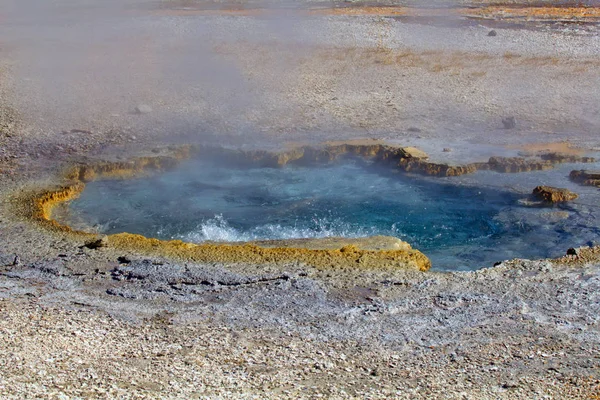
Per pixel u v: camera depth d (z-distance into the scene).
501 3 30.17
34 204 11.33
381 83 18.47
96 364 6.69
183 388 6.20
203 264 9.18
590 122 15.34
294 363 6.87
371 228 11.02
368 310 8.00
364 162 13.50
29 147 14.07
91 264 9.25
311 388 6.30
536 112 16.08
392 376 6.61
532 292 8.37
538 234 10.51
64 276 8.93
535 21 26.17
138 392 6.06
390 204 11.84
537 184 12.14
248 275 8.84
